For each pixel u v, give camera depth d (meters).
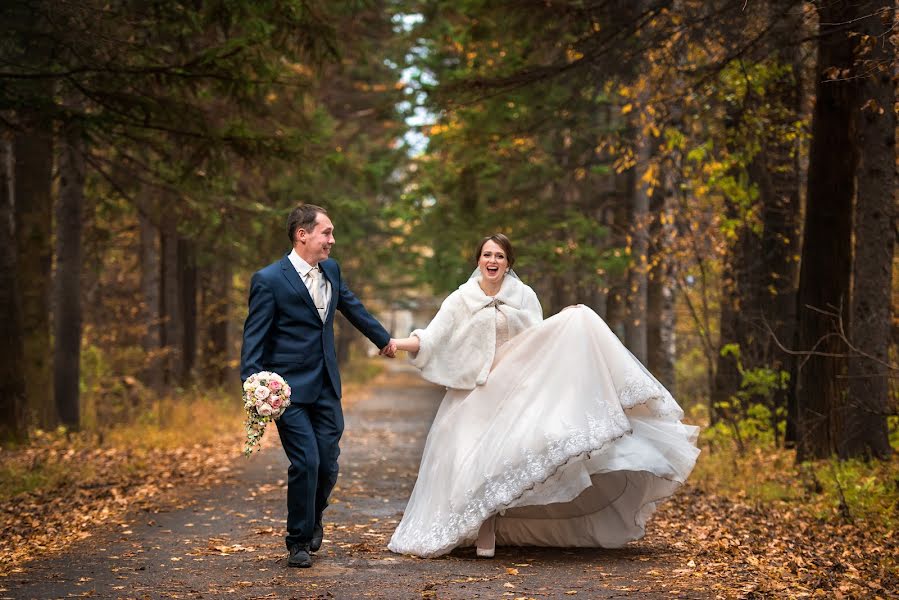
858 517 9.52
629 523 8.24
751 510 10.27
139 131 14.51
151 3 12.31
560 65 14.34
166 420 20.41
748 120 15.02
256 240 21.52
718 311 18.09
